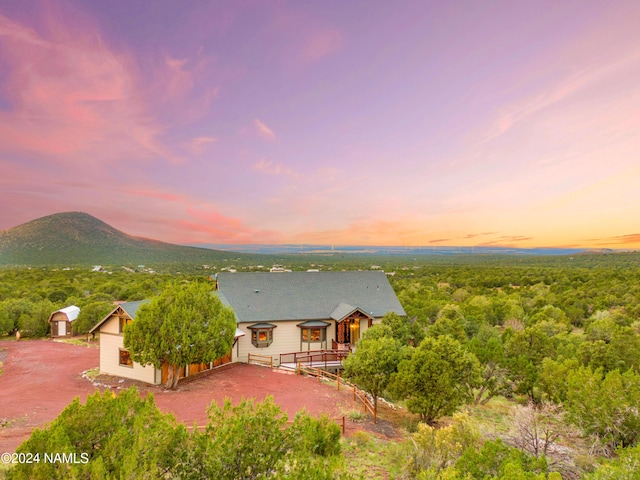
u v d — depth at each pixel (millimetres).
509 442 13930
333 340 30516
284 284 32781
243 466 8500
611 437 14000
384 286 35000
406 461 11570
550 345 25141
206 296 22688
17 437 14328
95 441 7777
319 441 11898
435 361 16781
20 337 38625
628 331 24297
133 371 23297
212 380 23188
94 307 39531
